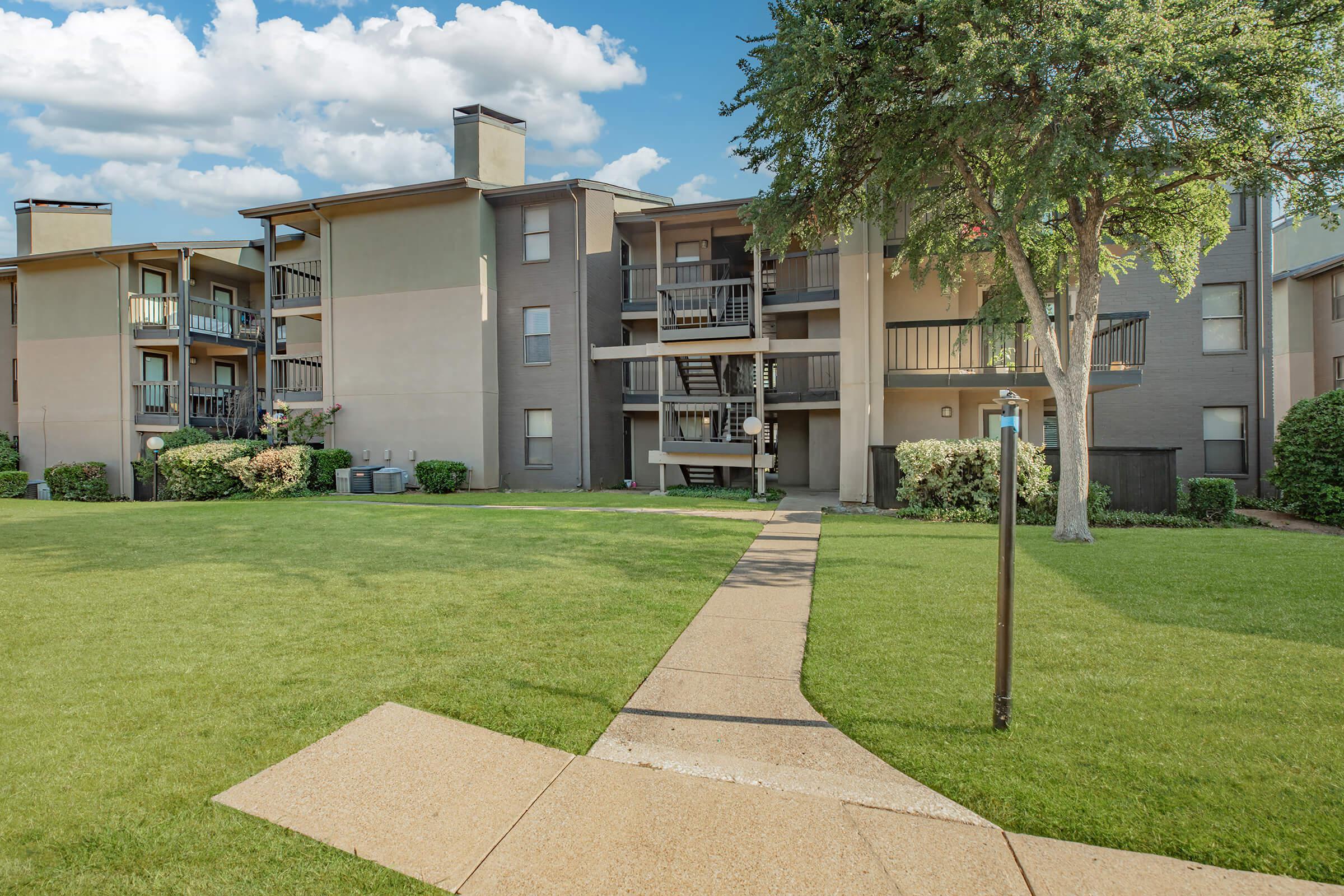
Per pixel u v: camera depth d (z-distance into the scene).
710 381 18.42
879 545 8.09
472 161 17.98
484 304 17.11
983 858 2.20
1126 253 13.06
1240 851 2.18
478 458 17.02
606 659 4.06
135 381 20.27
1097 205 8.62
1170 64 6.69
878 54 7.95
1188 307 15.11
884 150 9.12
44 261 20.52
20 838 2.24
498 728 3.14
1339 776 2.61
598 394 17.64
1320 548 7.64
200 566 6.80
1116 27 6.65
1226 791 2.52
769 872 2.13
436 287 17.31
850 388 13.98
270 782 2.64
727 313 16.23
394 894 2.02
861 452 13.88
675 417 17.12
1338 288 16.03
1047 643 4.25
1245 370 14.83
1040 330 8.92
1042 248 10.56
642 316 18.66
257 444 17.45
